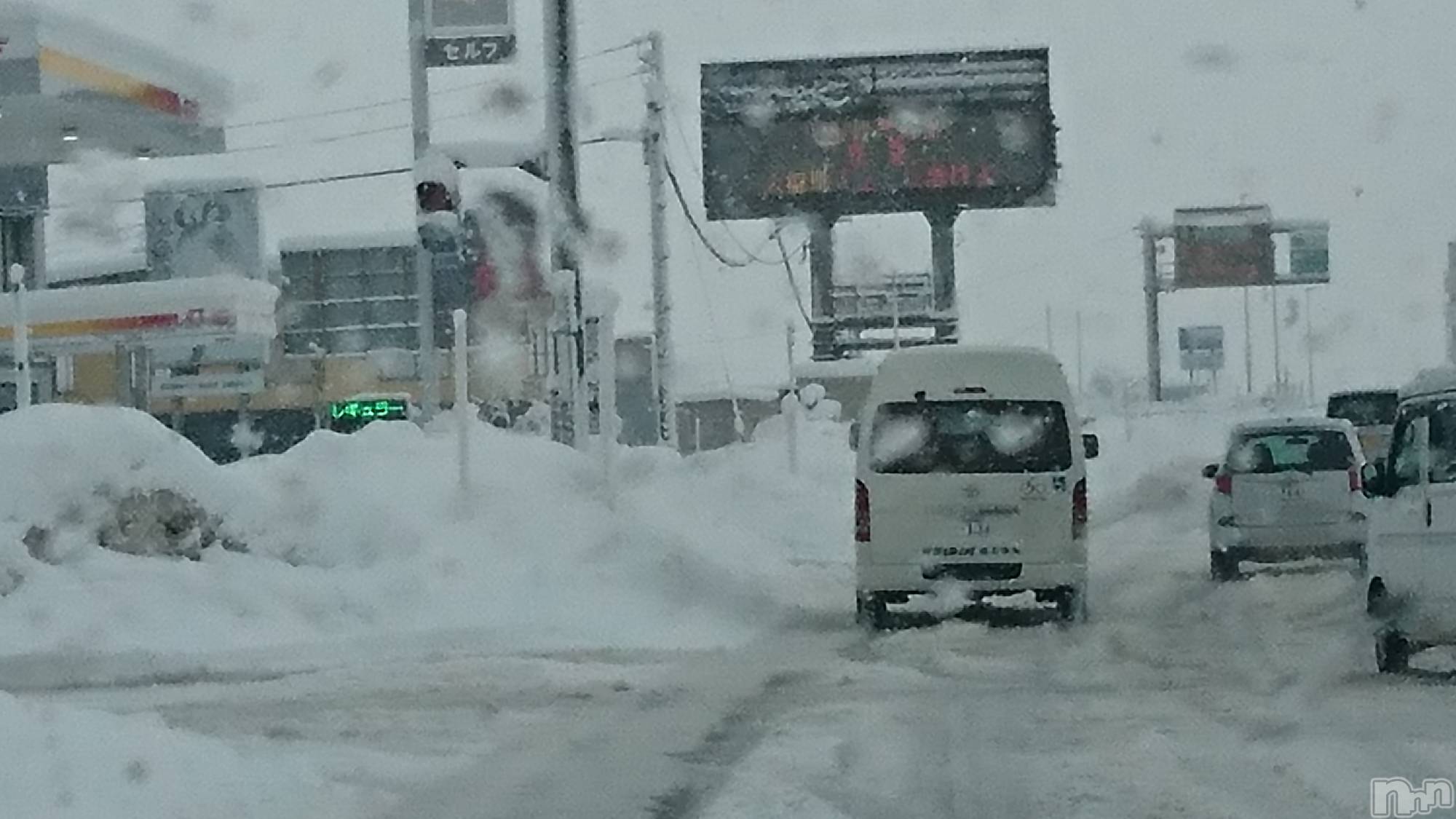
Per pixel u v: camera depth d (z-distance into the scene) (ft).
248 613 49.57
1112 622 53.88
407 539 56.44
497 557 56.29
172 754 29.17
